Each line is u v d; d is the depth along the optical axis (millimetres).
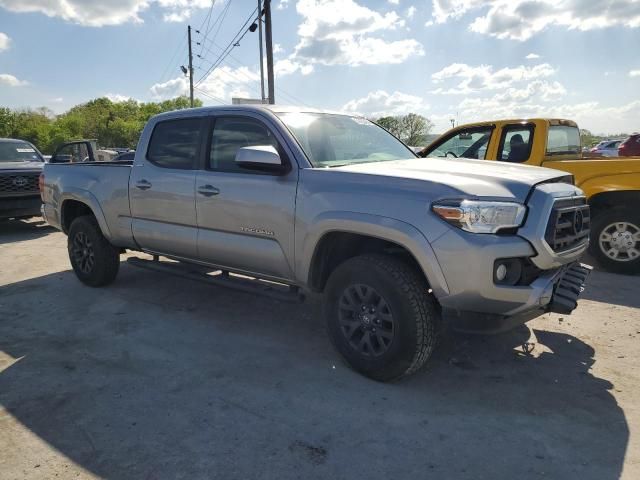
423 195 3250
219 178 4344
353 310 3627
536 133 6629
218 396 3402
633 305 5113
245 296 5629
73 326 4750
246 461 2709
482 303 3145
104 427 3041
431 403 3291
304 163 3861
